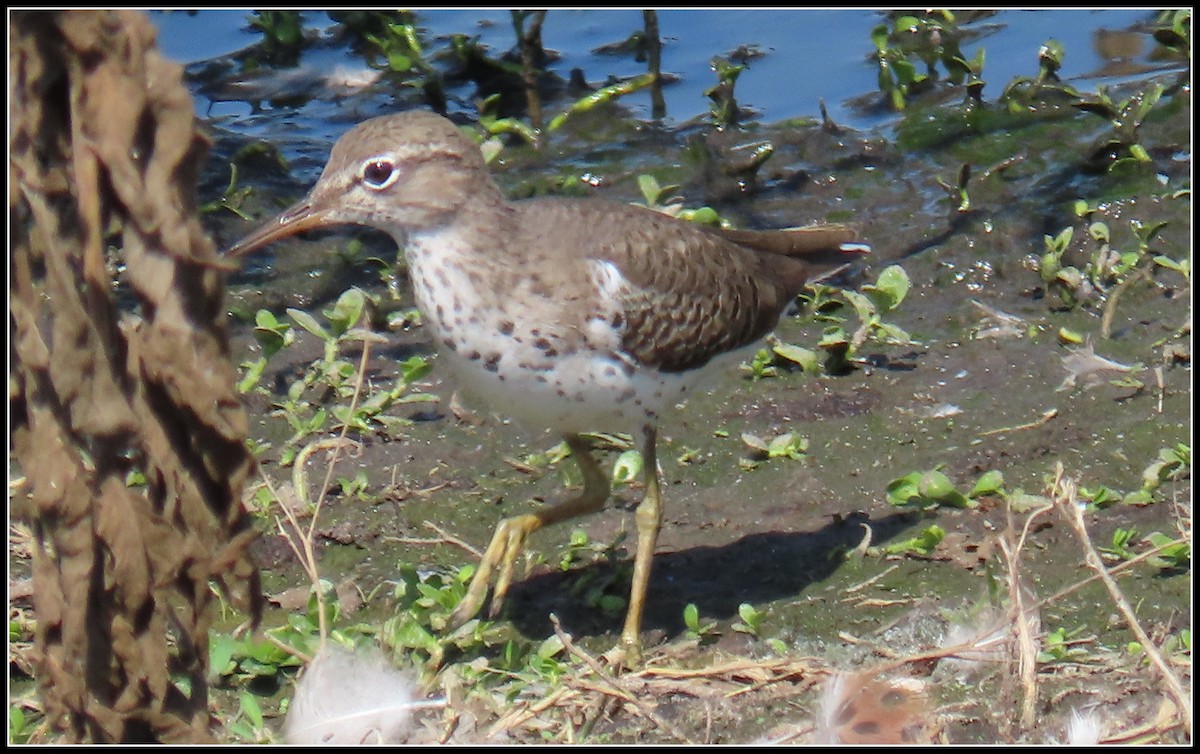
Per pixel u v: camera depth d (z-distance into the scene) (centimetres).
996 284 1544
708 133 1814
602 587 1142
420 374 1318
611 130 1836
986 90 1859
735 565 1174
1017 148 1739
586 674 1029
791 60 1969
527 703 988
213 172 1744
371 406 1355
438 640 1053
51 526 805
